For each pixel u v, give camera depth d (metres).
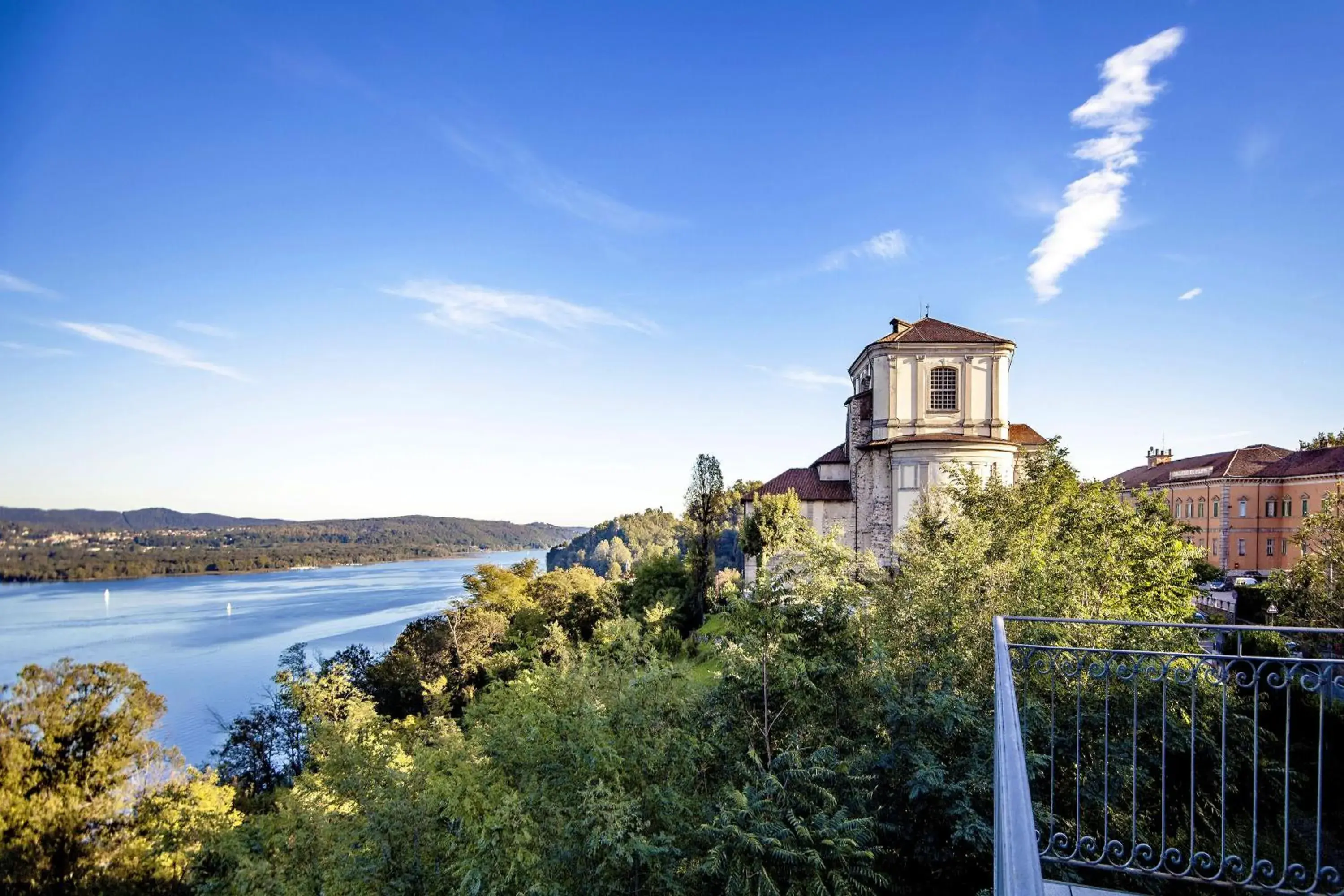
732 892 9.32
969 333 42.16
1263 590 32.78
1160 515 21.91
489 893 12.23
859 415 43.56
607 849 11.68
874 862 10.45
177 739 43.22
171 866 25.81
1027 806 2.97
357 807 16.73
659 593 57.41
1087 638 13.55
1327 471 48.81
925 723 11.37
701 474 53.31
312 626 87.12
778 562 16.94
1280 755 15.84
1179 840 12.41
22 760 26.25
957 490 25.98
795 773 10.68
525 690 17.41
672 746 14.16
